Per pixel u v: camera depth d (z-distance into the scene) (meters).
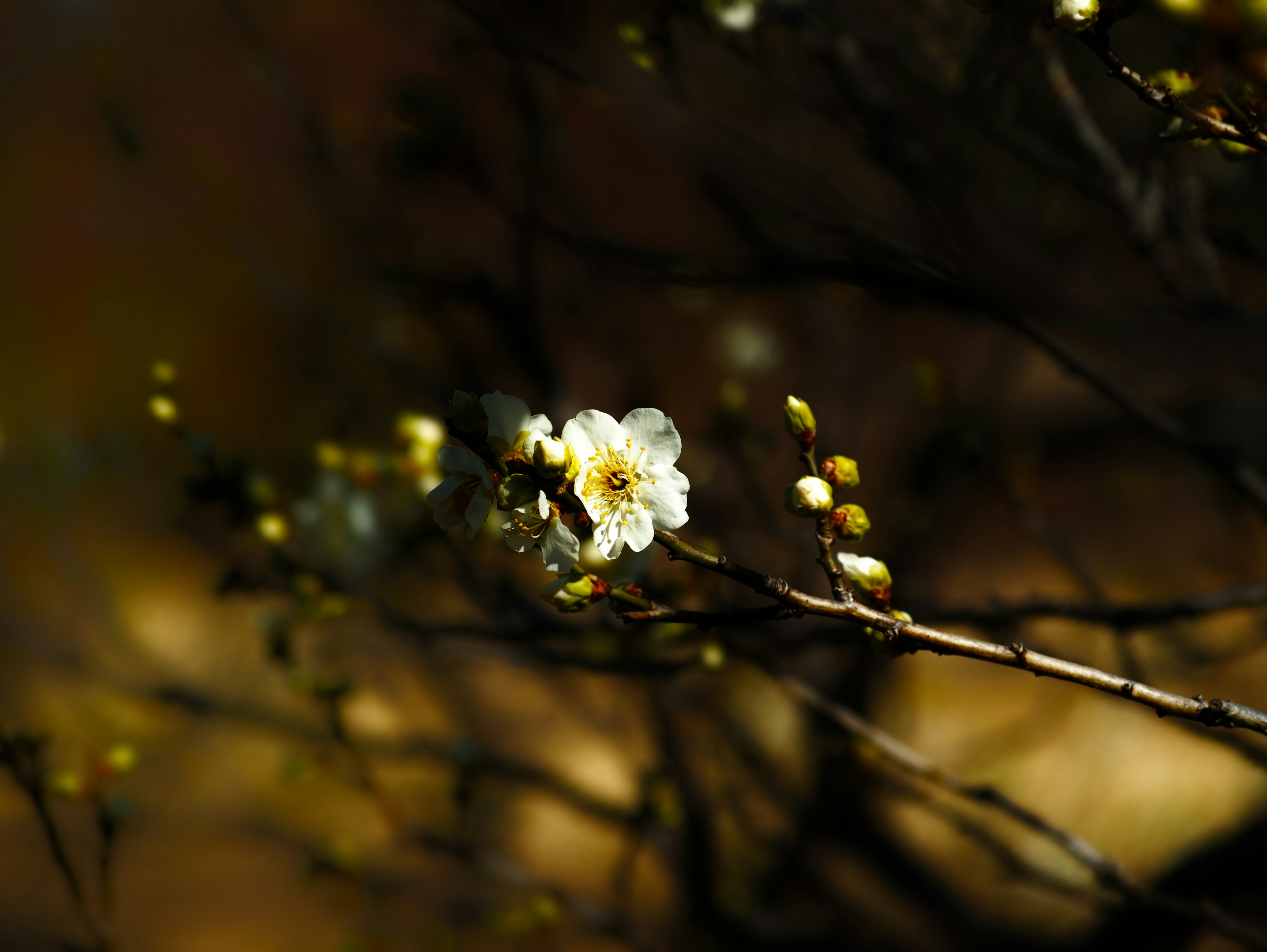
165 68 1.40
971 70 0.87
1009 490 1.08
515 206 1.05
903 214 0.91
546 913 1.13
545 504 0.79
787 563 1.38
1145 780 1.67
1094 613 0.90
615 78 0.93
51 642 1.34
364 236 1.15
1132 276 0.98
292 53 1.40
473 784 1.09
